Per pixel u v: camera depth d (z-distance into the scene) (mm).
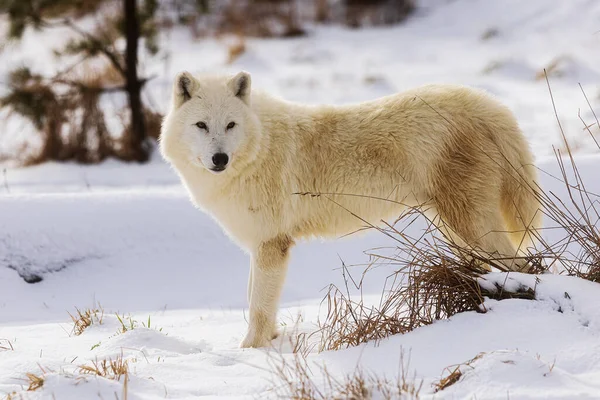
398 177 11617
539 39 40125
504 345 8562
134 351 10273
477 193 11461
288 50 44156
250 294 12508
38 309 14789
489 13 46906
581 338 8430
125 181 23953
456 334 9062
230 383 8430
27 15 26953
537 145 23469
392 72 37375
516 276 9883
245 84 11586
